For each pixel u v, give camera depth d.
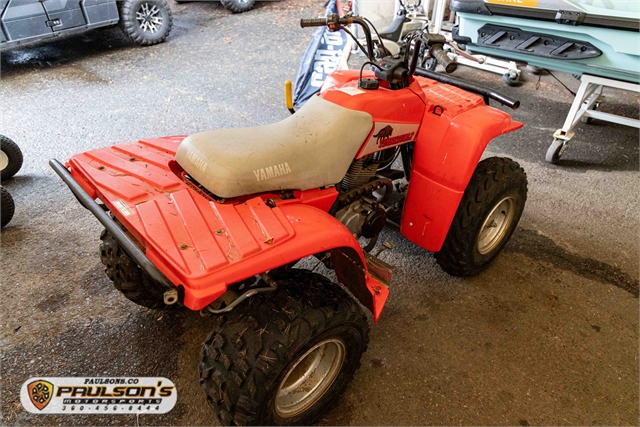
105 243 2.01
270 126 1.79
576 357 2.14
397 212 2.55
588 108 3.95
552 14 3.07
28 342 2.14
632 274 2.64
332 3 4.64
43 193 3.22
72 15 5.39
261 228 1.46
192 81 5.07
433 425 1.84
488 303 2.41
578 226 3.02
